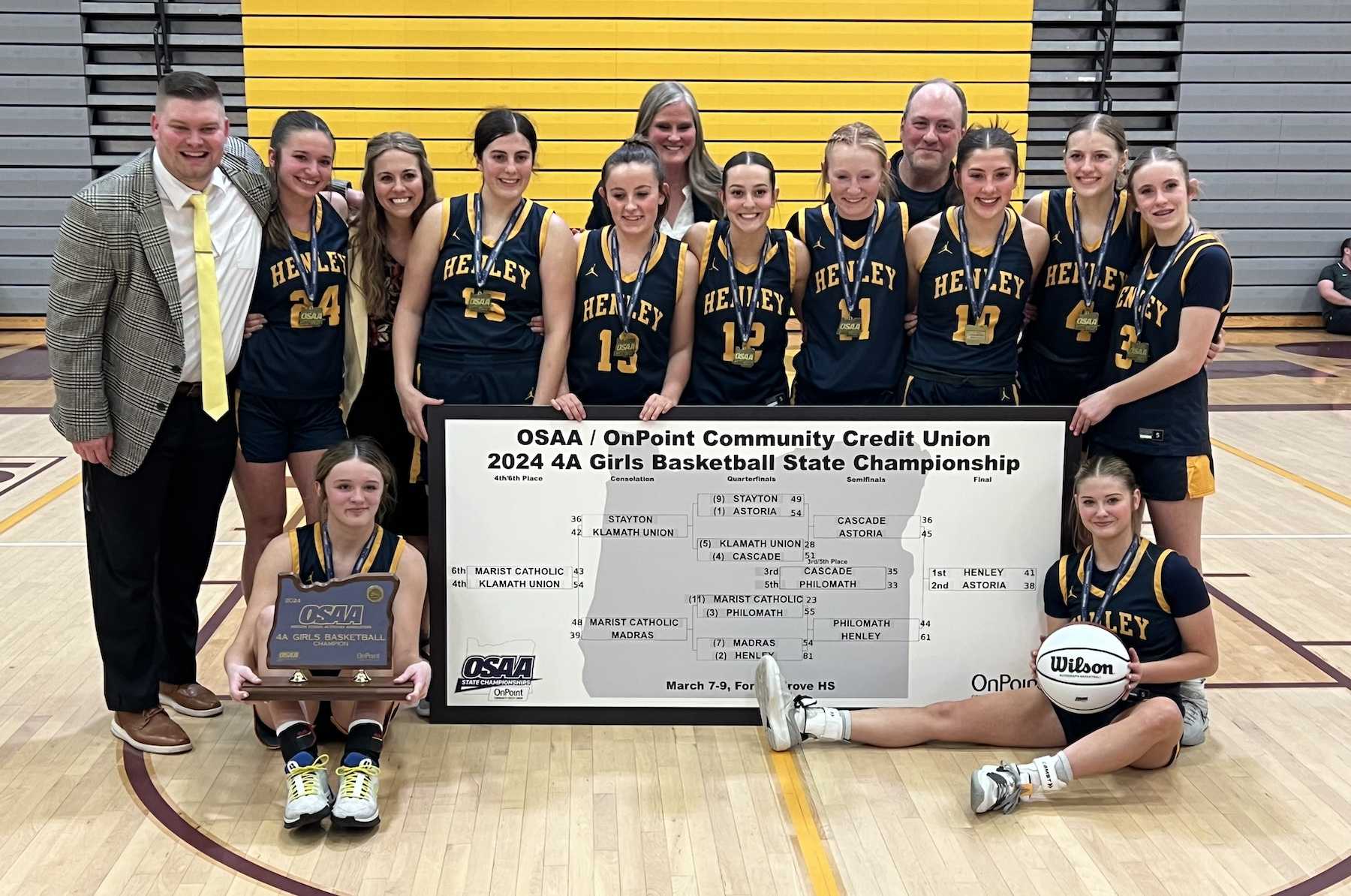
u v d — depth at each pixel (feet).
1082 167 11.19
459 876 8.77
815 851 9.14
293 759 9.66
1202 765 10.64
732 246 11.80
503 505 11.18
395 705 10.68
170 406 10.31
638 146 11.32
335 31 29.84
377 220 11.57
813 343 12.17
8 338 32.27
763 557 11.27
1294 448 22.74
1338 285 34.06
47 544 16.63
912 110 13.67
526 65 30.22
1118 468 10.25
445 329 11.43
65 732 11.11
